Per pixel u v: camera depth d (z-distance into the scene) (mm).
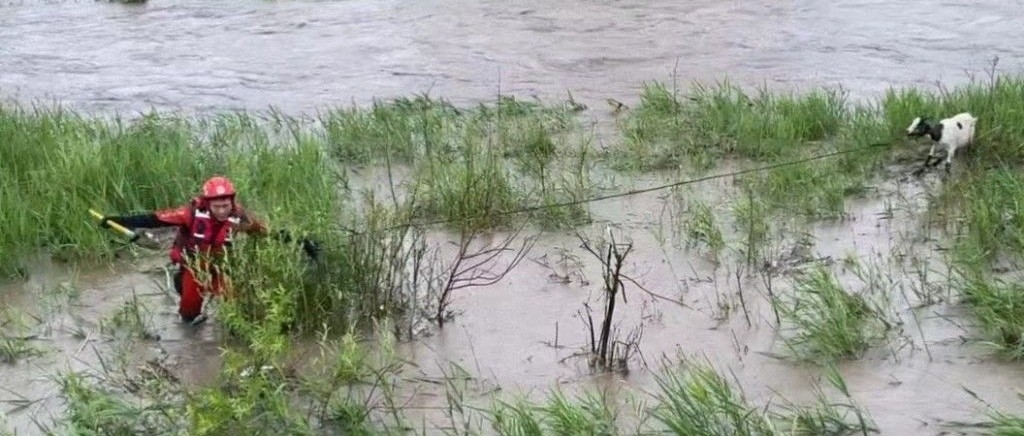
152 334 7145
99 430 5742
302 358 6723
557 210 9414
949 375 6301
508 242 8188
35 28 20828
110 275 8242
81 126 11906
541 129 11984
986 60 16062
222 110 14805
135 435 5801
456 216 9328
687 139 11953
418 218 9430
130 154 10234
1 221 8578
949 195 9609
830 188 9688
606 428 5750
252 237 7297
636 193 9828
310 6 22344
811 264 8117
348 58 17766
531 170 10930
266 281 6938
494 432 5883
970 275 7562
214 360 6793
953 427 5730
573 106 14070
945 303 7242
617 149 11672
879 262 8125
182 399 6223
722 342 6914
